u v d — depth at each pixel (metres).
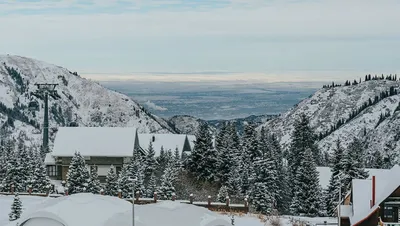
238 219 54.78
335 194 81.00
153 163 87.56
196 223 37.91
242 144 96.50
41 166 75.56
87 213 38.84
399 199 54.56
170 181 70.06
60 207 39.16
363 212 56.75
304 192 84.00
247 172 83.31
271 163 82.31
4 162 85.44
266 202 75.75
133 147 97.19
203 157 81.31
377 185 58.97
